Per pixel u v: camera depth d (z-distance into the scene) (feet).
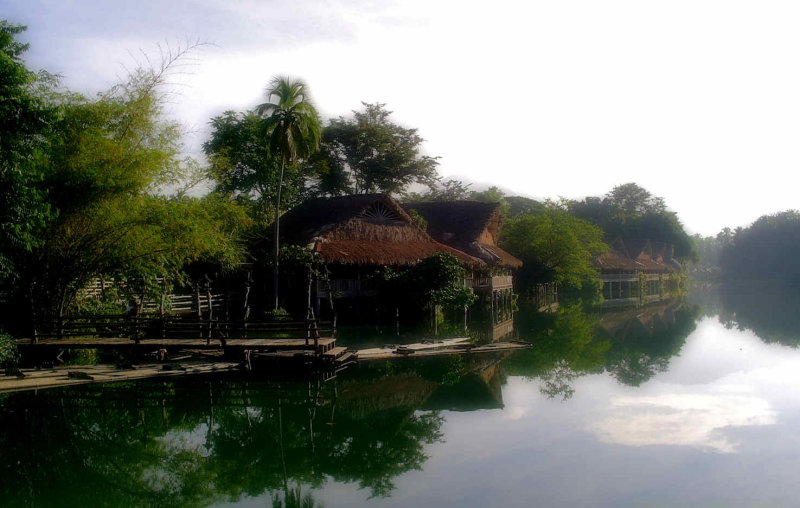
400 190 167.84
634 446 37.09
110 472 34.40
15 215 43.60
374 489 31.04
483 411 45.93
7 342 52.54
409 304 91.86
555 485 30.89
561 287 197.77
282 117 92.27
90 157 51.70
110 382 53.06
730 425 41.47
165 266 62.85
